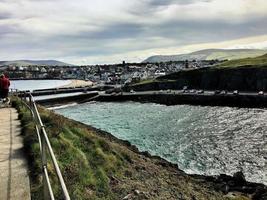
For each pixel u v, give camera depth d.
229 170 45.25
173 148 59.25
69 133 22.72
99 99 174.75
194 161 50.19
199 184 29.64
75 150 19.09
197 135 71.56
